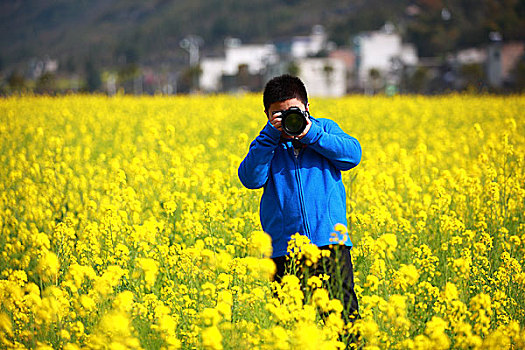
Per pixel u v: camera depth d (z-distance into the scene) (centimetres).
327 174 630
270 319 579
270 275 625
